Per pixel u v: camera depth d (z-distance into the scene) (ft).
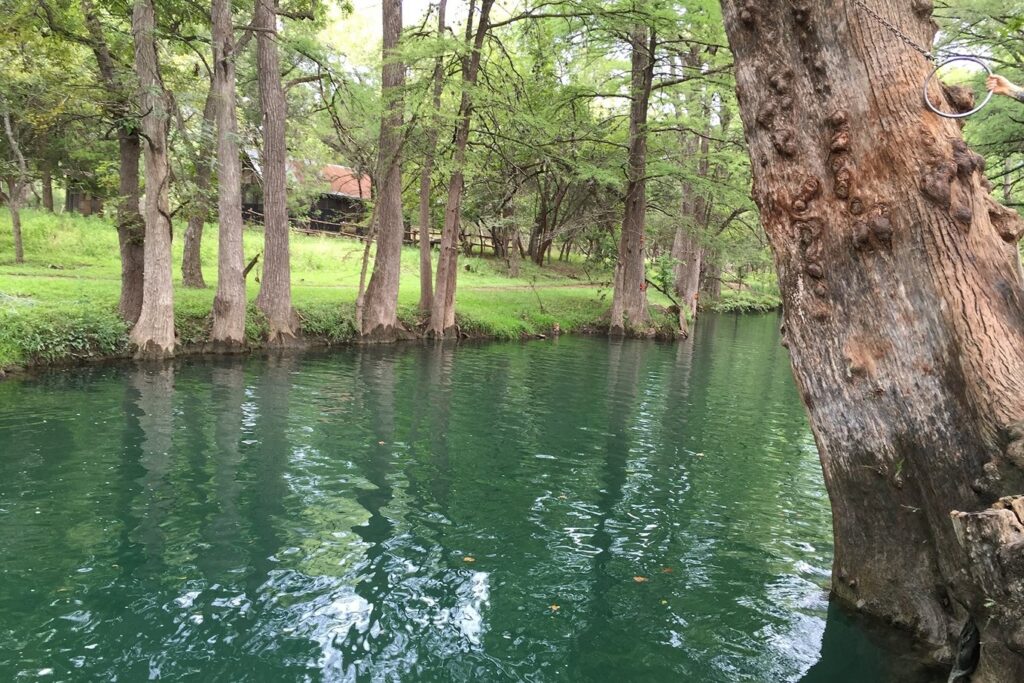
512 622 15.12
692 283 103.71
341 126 66.13
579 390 44.96
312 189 103.71
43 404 33.40
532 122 60.44
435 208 101.81
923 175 11.96
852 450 13.62
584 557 18.72
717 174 92.02
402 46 54.95
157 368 44.86
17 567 16.76
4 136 57.93
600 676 13.16
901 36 11.62
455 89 55.72
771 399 45.09
